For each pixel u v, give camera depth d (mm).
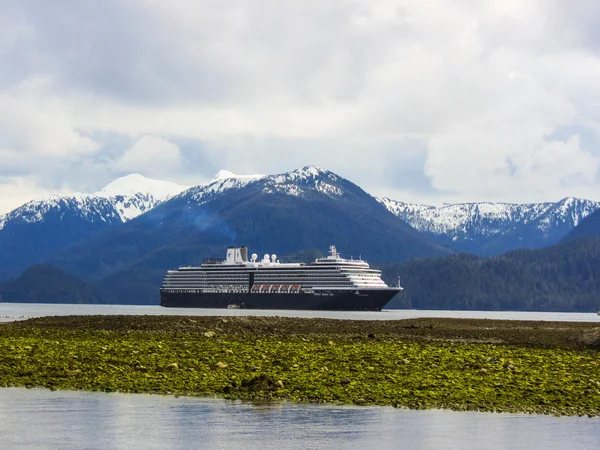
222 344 134750
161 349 122062
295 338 159000
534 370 103375
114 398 84375
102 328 186125
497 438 70250
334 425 74062
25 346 122750
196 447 66812
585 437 70812
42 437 69188
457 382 93438
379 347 134375
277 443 68312
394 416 77625
